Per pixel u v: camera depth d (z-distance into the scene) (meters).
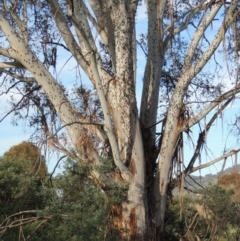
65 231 11.49
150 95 13.58
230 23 12.03
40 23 13.09
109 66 14.58
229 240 14.28
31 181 14.78
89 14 13.34
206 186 14.12
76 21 11.82
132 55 12.80
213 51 12.70
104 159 12.30
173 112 12.99
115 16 12.73
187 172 13.25
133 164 12.52
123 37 12.62
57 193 11.85
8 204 15.94
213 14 12.84
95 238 11.52
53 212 11.49
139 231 12.38
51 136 11.88
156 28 13.47
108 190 12.19
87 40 11.69
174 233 14.48
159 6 13.46
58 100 12.34
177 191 13.65
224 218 13.99
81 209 11.52
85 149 12.20
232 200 14.03
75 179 11.88
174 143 13.02
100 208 11.82
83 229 11.38
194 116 12.84
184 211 14.27
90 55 11.60
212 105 12.70
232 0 11.95
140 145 12.66
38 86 13.98
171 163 13.15
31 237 13.10
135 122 12.68
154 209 13.09
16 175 16.33
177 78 14.77
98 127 12.73
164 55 14.03
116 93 12.74
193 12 13.97
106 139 12.83
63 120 12.40
